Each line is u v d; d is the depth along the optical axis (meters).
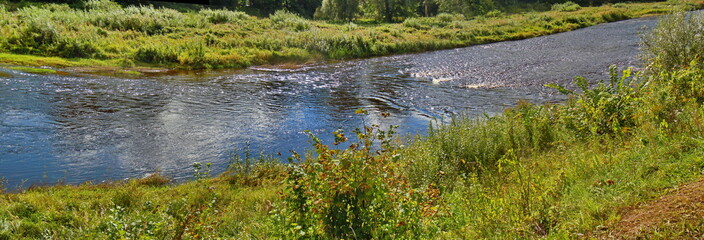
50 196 8.21
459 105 16.08
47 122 13.63
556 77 19.84
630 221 3.74
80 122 13.77
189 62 25.86
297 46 31.34
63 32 27.94
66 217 7.14
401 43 33.69
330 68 26.19
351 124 14.01
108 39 28.34
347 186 4.45
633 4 66.50
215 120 14.40
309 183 4.79
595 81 18.22
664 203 3.83
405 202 4.85
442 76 22.25
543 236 4.01
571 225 4.01
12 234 6.41
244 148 11.81
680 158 4.80
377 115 15.09
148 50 26.33
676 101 7.18
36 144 11.80
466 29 41.78
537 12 68.69
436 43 34.75
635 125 7.18
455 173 7.62
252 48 29.62
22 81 19.03
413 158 8.27
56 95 17.00
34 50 25.23
